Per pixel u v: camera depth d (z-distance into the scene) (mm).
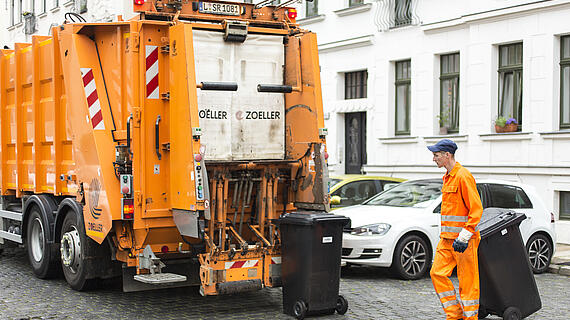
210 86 7859
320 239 7543
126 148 7840
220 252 7594
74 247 8789
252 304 8461
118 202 7863
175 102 7625
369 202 11680
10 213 10781
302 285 7570
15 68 10352
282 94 8742
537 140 14477
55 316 7801
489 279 7266
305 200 8484
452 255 6969
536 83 14508
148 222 7801
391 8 17547
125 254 8109
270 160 8539
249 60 8438
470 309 6879
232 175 8109
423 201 10938
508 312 7297
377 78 18000
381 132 17938
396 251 10078
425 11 16703
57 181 9258
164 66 7883
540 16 14344
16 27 31156
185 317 7770
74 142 8500
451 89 16438
